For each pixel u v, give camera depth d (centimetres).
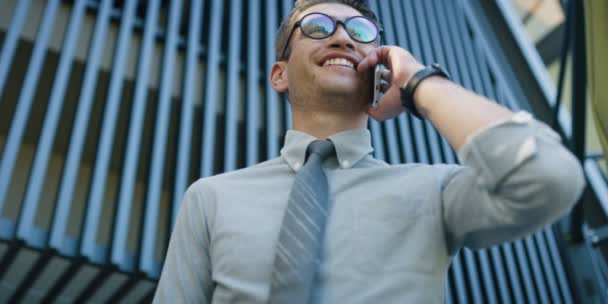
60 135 397
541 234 444
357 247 89
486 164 80
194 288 100
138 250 297
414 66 99
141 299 325
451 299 379
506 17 578
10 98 362
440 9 531
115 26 352
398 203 94
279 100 383
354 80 113
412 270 88
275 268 83
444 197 94
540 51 557
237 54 385
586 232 452
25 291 325
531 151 76
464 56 518
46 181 410
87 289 311
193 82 356
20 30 313
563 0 543
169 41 361
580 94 416
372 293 85
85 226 283
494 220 82
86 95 312
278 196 102
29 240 269
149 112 360
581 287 423
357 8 132
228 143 347
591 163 489
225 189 107
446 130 86
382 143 416
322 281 86
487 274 399
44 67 336
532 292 411
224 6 415
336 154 108
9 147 278
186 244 104
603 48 267
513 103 520
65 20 336
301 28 120
